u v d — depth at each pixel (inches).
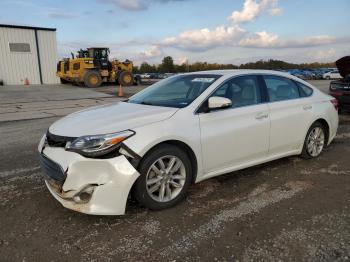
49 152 134.0
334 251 110.8
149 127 135.0
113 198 125.3
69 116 160.9
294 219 132.9
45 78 1203.9
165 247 114.3
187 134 143.8
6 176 181.6
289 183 171.2
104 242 117.6
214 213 138.4
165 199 141.9
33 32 1159.0
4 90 884.0
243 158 169.0
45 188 164.6
